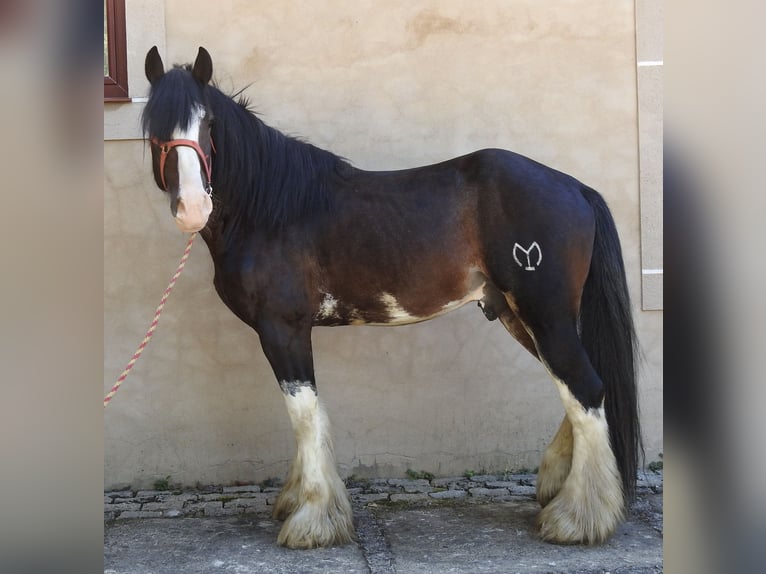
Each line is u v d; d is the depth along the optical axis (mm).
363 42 3920
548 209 2947
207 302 3916
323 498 3072
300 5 3896
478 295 3189
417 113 3943
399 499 3658
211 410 3930
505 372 3984
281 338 3064
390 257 3051
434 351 3971
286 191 3045
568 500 3062
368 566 2883
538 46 3943
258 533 3262
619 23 3945
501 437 3992
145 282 3904
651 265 3986
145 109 2848
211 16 3869
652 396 4000
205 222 2730
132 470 3916
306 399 3074
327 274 3102
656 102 3947
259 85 3908
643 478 3834
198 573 2855
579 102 3959
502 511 3467
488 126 3953
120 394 3902
